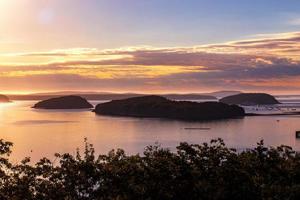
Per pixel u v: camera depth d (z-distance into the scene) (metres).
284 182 49.59
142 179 45.09
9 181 42.16
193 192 45.91
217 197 45.19
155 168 46.31
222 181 46.66
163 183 45.44
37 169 43.44
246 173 47.59
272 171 50.25
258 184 47.09
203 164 49.31
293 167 50.75
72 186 42.50
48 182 42.22
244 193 46.78
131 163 46.22
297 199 45.94
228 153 50.56
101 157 47.66
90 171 43.09
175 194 45.88
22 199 40.97
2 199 40.34
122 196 42.09
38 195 41.25
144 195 43.78
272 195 45.88
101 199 41.50
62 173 43.03
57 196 41.44
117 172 43.84
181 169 47.19
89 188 42.91
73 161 44.09
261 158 53.06
